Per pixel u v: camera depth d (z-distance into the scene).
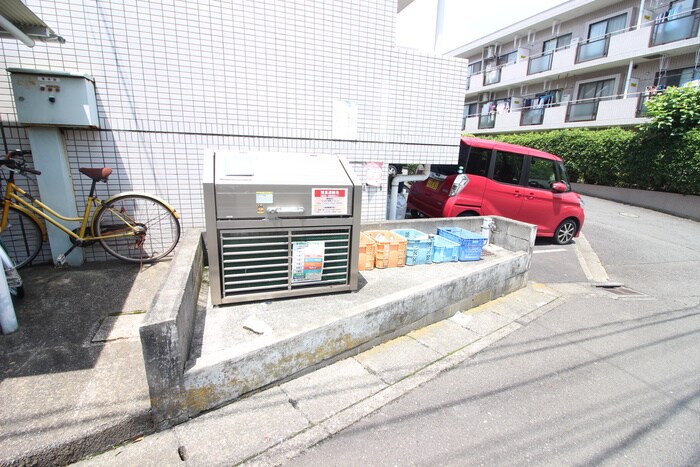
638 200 13.17
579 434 2.22
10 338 2.49
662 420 2.41
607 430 2.28
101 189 3.77
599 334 3.67
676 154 11.64
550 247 7.54
